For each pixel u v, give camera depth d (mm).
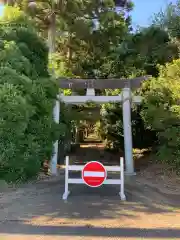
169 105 10578
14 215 5953
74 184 9133
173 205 7043
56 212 6191
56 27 19031
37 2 16812
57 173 11414
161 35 14789
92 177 7312
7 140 7812
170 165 11500
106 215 6043
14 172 8305
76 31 19141
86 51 21438
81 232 4992
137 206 6824
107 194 7891
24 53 9391
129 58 15797
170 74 10586
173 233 5027
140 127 14633
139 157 15820
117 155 17719
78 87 12414
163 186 9227
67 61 21312
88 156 17531
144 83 12398
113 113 16516
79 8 17625
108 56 19688
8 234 4855
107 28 19438
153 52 14266
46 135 9609
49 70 11234
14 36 9281
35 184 9109
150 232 5066
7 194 7766
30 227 5227
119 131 16703
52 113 10688
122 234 4934
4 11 9977
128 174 11500
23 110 7719
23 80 8086
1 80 7863
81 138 29438
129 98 12219
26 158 8297
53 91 10023
